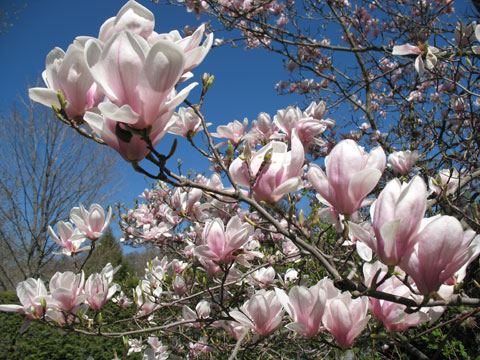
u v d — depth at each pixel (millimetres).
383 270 612
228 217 1696
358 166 526
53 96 473
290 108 977
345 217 537
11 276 6613
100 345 3594
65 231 1062
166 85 415
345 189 527
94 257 6148
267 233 1688
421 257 453
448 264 457
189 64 472
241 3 2170
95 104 489
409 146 2123
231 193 558
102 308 999
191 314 1106
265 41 2650
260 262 1623
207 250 832
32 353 3287
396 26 2682
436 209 1242
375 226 470
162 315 1698
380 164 538
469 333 1791
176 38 493
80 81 470
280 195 576
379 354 1229
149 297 1206
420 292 464
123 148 454
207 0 1937
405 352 1422
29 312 852
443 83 2184
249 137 1151
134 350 1620
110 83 422
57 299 869
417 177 454
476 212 781
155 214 2295
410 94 2582
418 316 583
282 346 1370
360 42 3004
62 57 483
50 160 6141
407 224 450
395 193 463
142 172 472
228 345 1209
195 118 949
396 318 587
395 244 455
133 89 421
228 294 1426
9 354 3225
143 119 429
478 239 474
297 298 614
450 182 1054
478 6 1768
